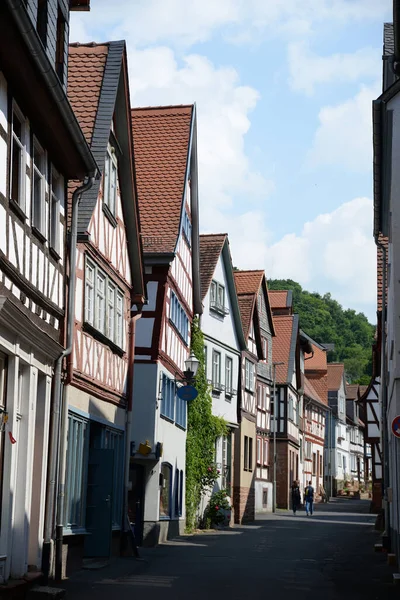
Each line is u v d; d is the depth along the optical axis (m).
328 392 84.25
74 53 20.56
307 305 143.62
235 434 39.22
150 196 27.83
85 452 18.42
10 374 13.11
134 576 16.89
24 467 13.79
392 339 19.45
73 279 16.36
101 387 19.59
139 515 25.33
